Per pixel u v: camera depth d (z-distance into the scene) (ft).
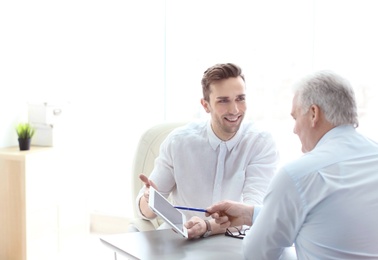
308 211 4.07
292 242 4.39
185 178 6.63
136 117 12.02
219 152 6.52
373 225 3.99
